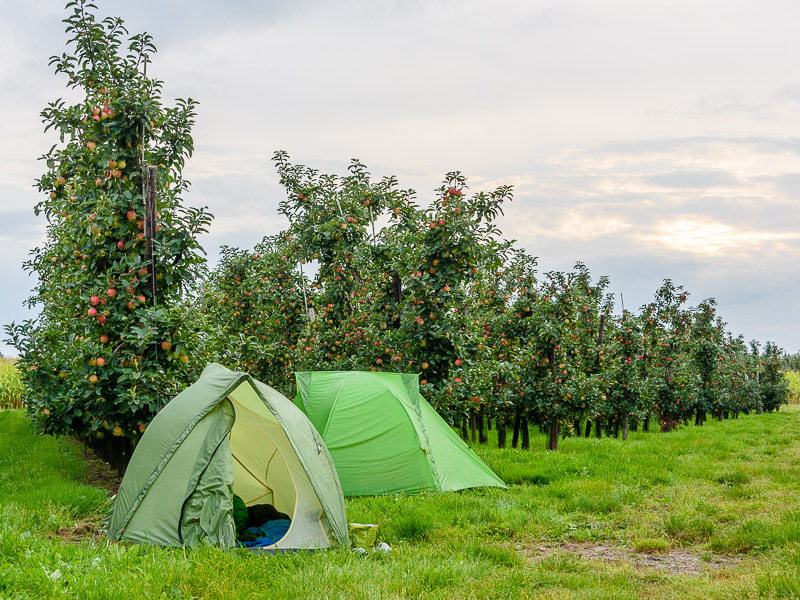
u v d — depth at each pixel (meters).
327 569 6.06
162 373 10.43
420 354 14.85
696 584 6.18
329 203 18.20
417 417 11.44
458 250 14.50
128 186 11.52
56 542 6.57
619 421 24.80
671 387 26.39
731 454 16.00
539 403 18.08
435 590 5.73
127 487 7.38
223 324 21.25
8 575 5.14
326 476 7.63
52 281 15.51
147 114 11.27
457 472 11.18
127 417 10.73
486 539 7.92
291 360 18.02
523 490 10.99
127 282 10.49
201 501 6.98
